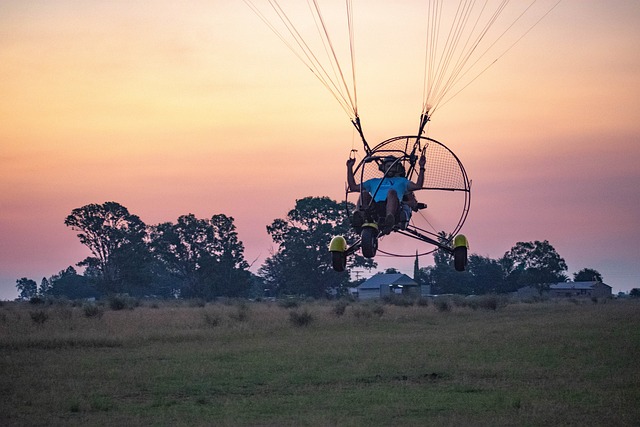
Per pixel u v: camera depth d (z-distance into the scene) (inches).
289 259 5600.4
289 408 872.9
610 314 2659.9
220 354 1366.9
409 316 2571.4
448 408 858.8
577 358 1275.8
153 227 6269.7
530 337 1649.9
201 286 6003.9
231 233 6127.0
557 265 7190.0
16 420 810.8
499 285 7096.5
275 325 2082.9
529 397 923.4
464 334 1756.9
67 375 1128.2
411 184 747.4
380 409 858.1
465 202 747.4
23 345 1514.5
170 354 1380.4
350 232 5600.4
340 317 2472.9
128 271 6131.9
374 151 750.5
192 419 815.1
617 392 946.7
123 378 1096.8
